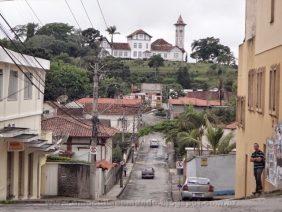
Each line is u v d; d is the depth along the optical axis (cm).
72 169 3466
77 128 4950
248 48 2820
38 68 3356
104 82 9275
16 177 2850
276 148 1911
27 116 3198
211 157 4056
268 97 2209
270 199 1733
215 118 6103
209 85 14000
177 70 15125
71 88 7712
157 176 6494
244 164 2828
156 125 7706
